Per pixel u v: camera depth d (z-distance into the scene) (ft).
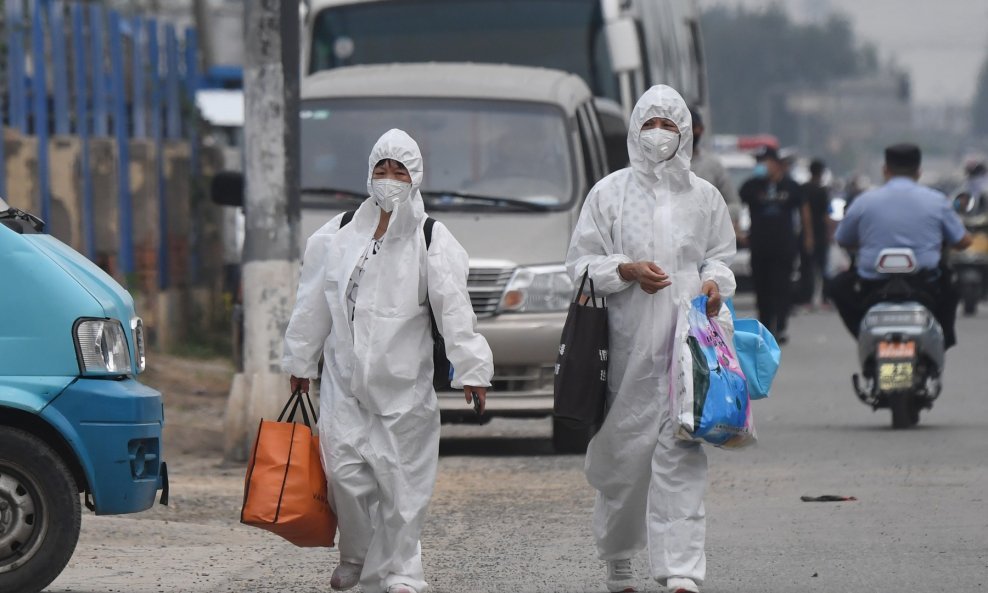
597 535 78.59
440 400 126.41
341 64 177.58
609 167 160.76
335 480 71.46
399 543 71.67
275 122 126.11
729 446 74.59
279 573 85.15
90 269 79.15
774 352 77.25
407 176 71.26
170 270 205.67
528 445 138.00
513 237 130.93
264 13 125.59
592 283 75.82
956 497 103.60
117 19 196.85
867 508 100.48
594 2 176.24
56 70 183.21
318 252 72.79
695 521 73.77
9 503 75.46
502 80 144.97
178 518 103.30
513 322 126.93
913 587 78.28
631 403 75.92
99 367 75.82
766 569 83.15
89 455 75.20
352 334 71.61
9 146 170.30
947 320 139.13
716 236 77.36
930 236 136.26
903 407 137.18
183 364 189.16
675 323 75.72
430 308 72.33
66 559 75.82
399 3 177.37
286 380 127.03
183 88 221.87
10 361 75.15
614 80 175.32
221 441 139.95
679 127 75.82
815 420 148.56
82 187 185.78
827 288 142.00
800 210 289.94
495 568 85.40
